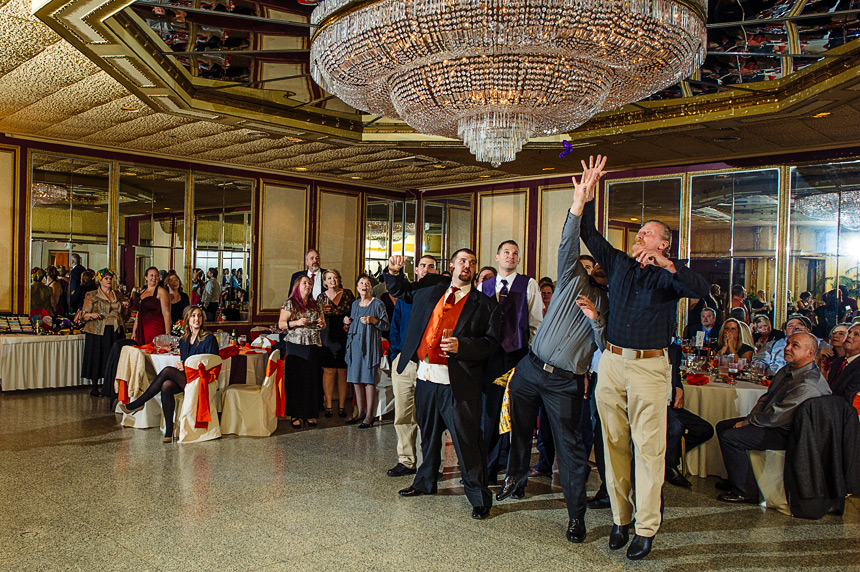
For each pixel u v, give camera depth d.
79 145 9.51
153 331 7.79
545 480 5.23
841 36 5.10
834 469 4.47
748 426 4.75
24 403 7.73
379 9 3.36
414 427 5.22
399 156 9.80
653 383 3.65
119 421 6.92
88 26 4.80
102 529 3.93
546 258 11.52
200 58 6.12
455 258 4.52
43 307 9.24
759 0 4.60
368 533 3.98
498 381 4.90
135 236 10.12
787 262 8.75
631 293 3.69
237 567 3.44
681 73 4.04
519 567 3.55
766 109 6.64
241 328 11.34
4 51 5.50
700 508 4.65
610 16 3.24
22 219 9.05
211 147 9.62
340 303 7.55
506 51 3.52
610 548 3.85
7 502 4.36
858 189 8.14
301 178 12.03
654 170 10.12
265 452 5.84
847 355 5.31
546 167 10.45
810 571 3.57
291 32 5.45
